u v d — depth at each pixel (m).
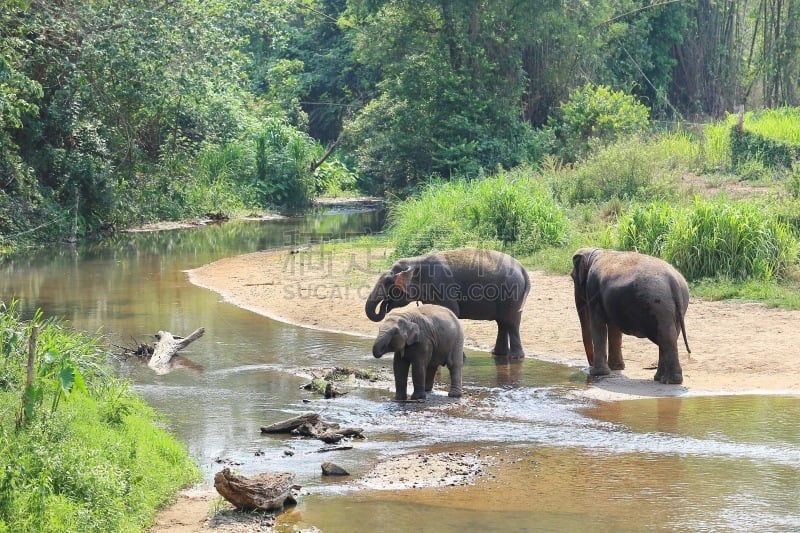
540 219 19.66
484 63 33.91
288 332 14.22
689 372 11.22
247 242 25.64
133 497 7.10
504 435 9.06
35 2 23.47
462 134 33.81
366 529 6.84
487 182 21.59
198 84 26.30
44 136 26.64
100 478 6.88
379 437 9.11
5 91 20.91
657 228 16.81
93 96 25.38
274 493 7.24
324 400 10.49
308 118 50.59
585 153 31.84
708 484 7.58
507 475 7.93
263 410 10.10
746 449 8.41
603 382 11.01
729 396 10.18
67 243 25.53
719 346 12.11
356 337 13.85
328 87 51.38
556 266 17.42
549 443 8.77
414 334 10.20
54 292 17.77
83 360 9.55
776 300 13.98
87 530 6.39
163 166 31.03
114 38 23.80
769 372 11.00
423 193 25.48
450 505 7.28
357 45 37.19
